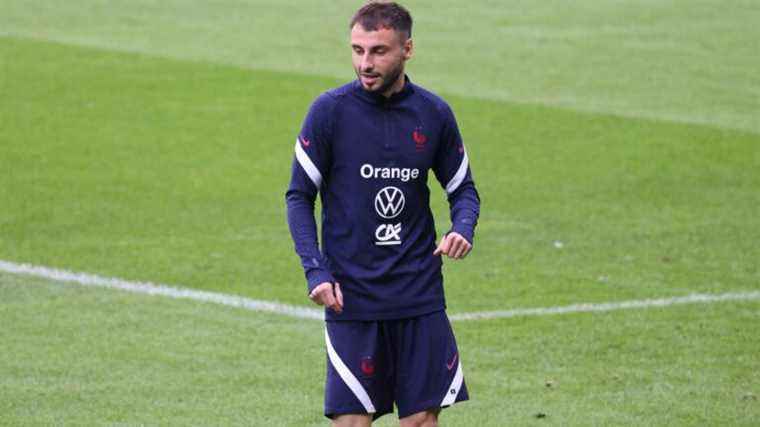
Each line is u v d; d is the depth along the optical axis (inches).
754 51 2869.1
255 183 1889.8
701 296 1385.3
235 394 1077.1
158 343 1210.6
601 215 1740.9
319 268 788.6
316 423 1011.3
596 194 1852.9
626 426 1008.9
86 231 1626.5
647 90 2536.9
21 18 3075.8
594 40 2952.8
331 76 2600.9
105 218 1689.2
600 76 2645.2
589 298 1375.5
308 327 1268.5
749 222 1711.4
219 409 1040.2
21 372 1122.0
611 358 1182.9
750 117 2345.0
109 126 2202.3
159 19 3110.2
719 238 1632.6
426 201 822.5
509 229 1665.8
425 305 811.4
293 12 3211.1
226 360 1165.1
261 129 2214.6
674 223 1701.5
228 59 2726.4
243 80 2554.1
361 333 809.5
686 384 1112.8
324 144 804.0
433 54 2800.2
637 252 1566.2
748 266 1508.4
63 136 2128.4
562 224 1692.9
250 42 2886.3
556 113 2347.4
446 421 1016.2
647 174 1968.5
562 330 1262.3
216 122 2251.5
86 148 2060.8
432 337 813.2
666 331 1262.3
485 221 1705.2
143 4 3265.3
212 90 2472.9
